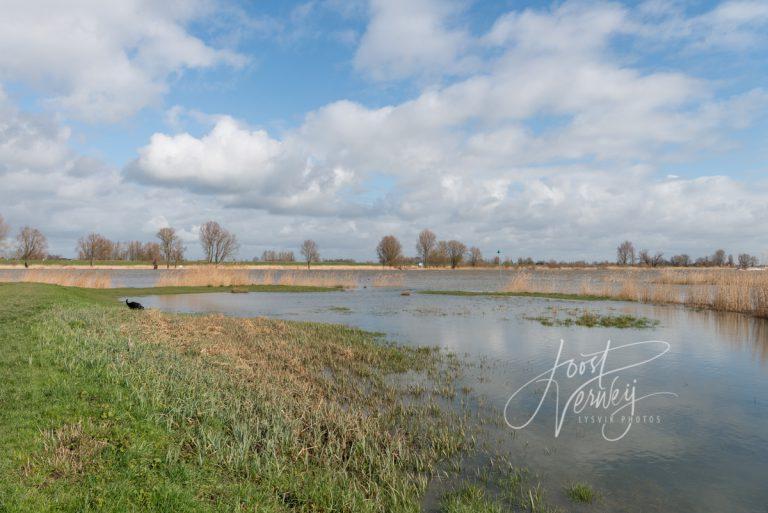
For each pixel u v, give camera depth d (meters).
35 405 7.90
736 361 15.05
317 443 8.09
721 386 12.34
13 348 11.22
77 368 9.84
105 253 115.12
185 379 10.37
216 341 16.06
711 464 7.91
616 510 6.48
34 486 5.67
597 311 28.28
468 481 7.27
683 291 38.53
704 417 10.09
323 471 7.30
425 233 127.56
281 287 48.00
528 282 48.59
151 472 6.39
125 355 11.59
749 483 7.27
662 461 8.02
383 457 7.81
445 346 17.41
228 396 9.77
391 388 11.80
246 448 7.48
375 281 57.75
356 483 7.05
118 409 8.14
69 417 7.59
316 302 34.88
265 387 10.77
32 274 42.09
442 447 8.40
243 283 50.69
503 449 8.41
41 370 9.61
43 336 12.40
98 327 15.15
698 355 15.90
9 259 97.56
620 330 21.03
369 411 10.12
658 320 24.11
